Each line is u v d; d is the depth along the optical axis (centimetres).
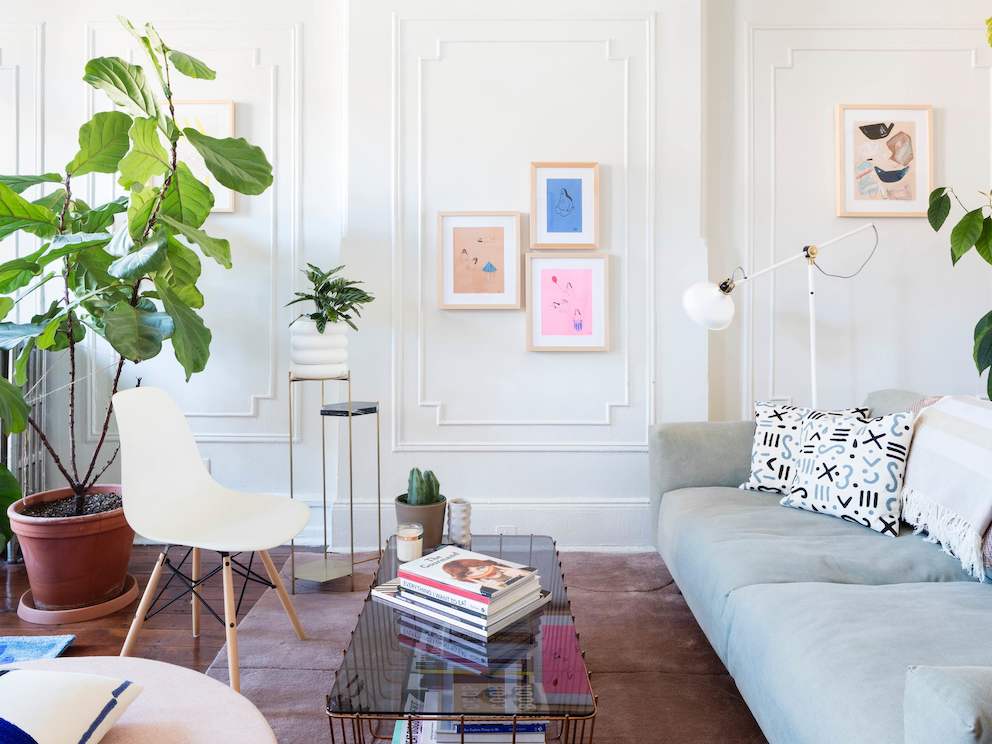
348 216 294
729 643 166
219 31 303
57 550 225
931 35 303
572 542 300
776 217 306
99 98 302
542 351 296
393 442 297
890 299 306
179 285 250
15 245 304
